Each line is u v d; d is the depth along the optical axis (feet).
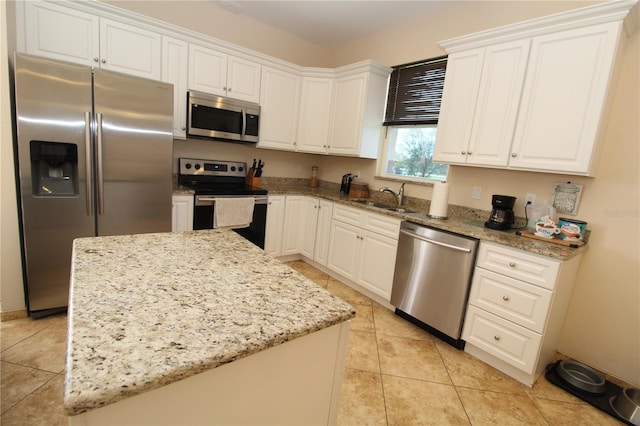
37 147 6.46
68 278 7.12
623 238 6.45
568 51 6.14
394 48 10.82
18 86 6.08
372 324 8.11
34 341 6.21
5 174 6.47
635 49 6.12
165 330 2.10
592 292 6.85
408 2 9.20
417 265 7.86
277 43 12.15
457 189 9.06
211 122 9.66
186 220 8.97
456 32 9.10
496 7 8.21
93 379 1.60
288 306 2.62
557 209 7.22
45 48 7.18
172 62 8.86
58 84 6.42
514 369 6.44
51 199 6.70
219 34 10.76
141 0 9.29
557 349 7.38
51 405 4.81
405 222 8.18
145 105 7.45
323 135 11.77
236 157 11.74
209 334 2.10
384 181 11.16
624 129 6.34
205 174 10.85
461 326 7.11
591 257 6.82
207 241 4.22
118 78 7.04
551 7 7.32
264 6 10.32
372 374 6.19
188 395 1.97
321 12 10.37
